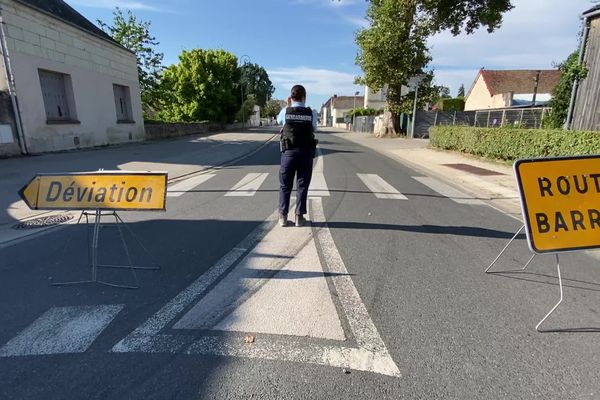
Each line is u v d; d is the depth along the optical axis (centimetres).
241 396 211
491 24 2352
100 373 229
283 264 395
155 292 332
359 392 215
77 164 1069
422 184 880
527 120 2509
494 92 4438
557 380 227
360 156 1486
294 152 495
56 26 1344
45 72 1320
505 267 395
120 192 361
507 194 773
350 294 331
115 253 424
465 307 312
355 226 533
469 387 220
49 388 216
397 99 2683
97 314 295
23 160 1109
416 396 213
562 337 271
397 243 464
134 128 1981
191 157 1326
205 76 3834
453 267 393
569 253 436
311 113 502
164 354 247
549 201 319
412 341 264
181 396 211
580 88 1203
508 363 242
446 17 2383
